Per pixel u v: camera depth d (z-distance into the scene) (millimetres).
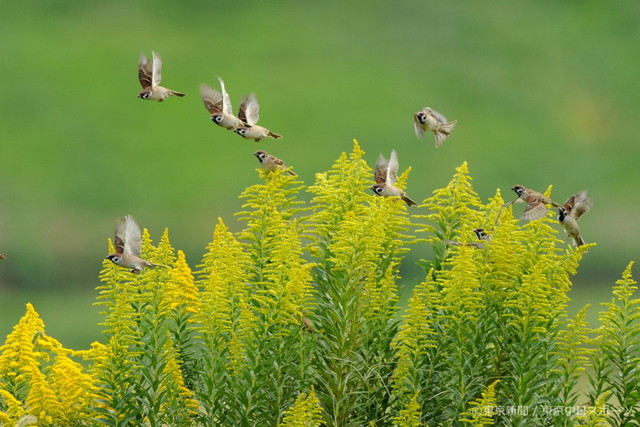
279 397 9953
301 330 10008
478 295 10133
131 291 10141
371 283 10344
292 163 47625
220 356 10008
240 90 53406
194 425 10250
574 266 10430
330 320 10180
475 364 10062
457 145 50062
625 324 10203
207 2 62000
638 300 10203
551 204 10578
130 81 52781
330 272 10430
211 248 10367
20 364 9758
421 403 10055
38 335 9789
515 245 10461
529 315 9969
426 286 10383
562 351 10609
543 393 10242
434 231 10859
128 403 9602
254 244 10625
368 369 10250
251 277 10586
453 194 10906
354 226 10125
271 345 9961
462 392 10000
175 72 54656
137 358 9898
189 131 48594
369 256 10234
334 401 10133
